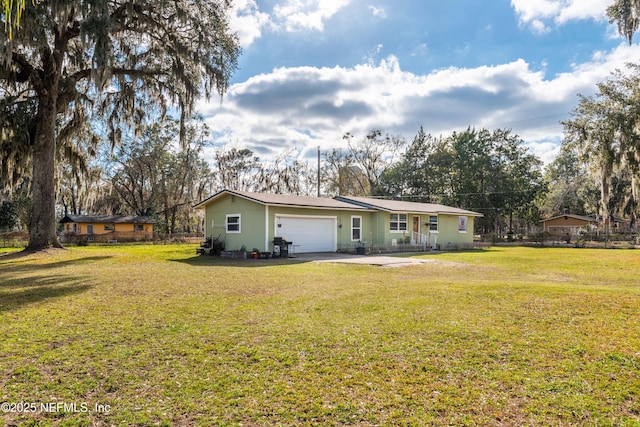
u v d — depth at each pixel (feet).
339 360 12.75
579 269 41.39
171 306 20.39
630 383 10.98
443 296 22.24
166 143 127.54
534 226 139.85
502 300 20.85
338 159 155.33
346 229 67.10
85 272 34.30
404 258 52.70
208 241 59.98
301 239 59.98
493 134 132.05
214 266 41.27
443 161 137.90
